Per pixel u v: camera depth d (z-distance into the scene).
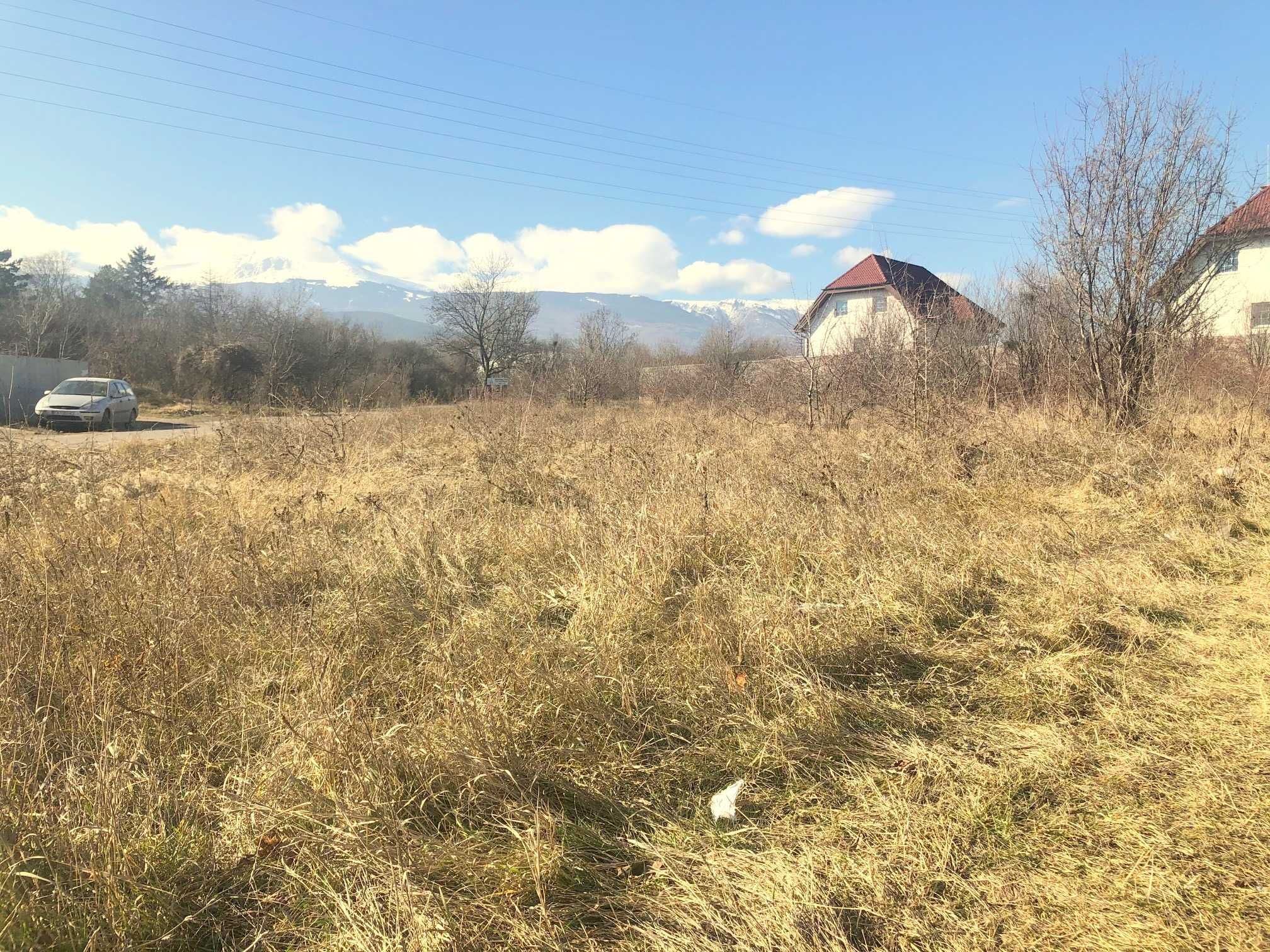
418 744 2.66
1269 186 11.24
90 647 3.17
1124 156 10.11
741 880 2.19
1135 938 1.94
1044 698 3.27
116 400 20.91
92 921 1.90
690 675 3.36
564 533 5.18
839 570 4.65
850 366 14.55
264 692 3.17
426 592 4.38
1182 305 10.46
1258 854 2.22
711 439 10.98
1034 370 12.91
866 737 2.96
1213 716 3.04
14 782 2.29
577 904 2.11
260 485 7.97
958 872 2.22
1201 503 6.29
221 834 2.29
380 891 2.05
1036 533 5.52
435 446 11.92
